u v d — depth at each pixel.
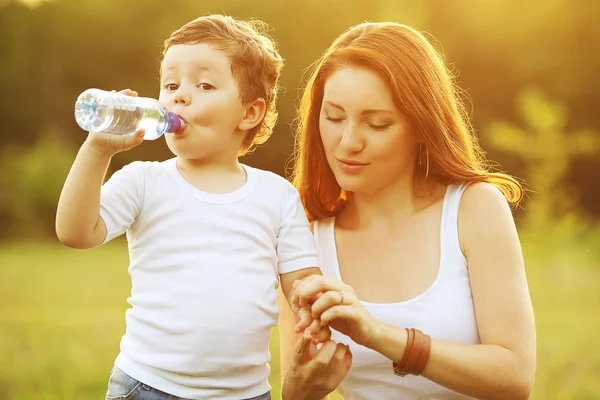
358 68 2.52
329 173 2.80
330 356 2.33
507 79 24.52
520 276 2.55
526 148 15.11
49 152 22.69
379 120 2.52
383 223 2.73
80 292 12.20
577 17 24.06
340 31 24.84
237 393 2.35
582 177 23.48
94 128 2.15
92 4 26.09
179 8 25.91
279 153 23.69
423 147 2.75
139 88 26.12
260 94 2.52
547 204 14.73
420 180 2.78
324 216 2.85
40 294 12.00
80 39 26.09
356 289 2.69
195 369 2.29
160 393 2.29
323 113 2.59
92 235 2.23
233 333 2.31
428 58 2.61
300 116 2.90
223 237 2.36
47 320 9.59
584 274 13.45
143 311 2.33
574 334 8.47
